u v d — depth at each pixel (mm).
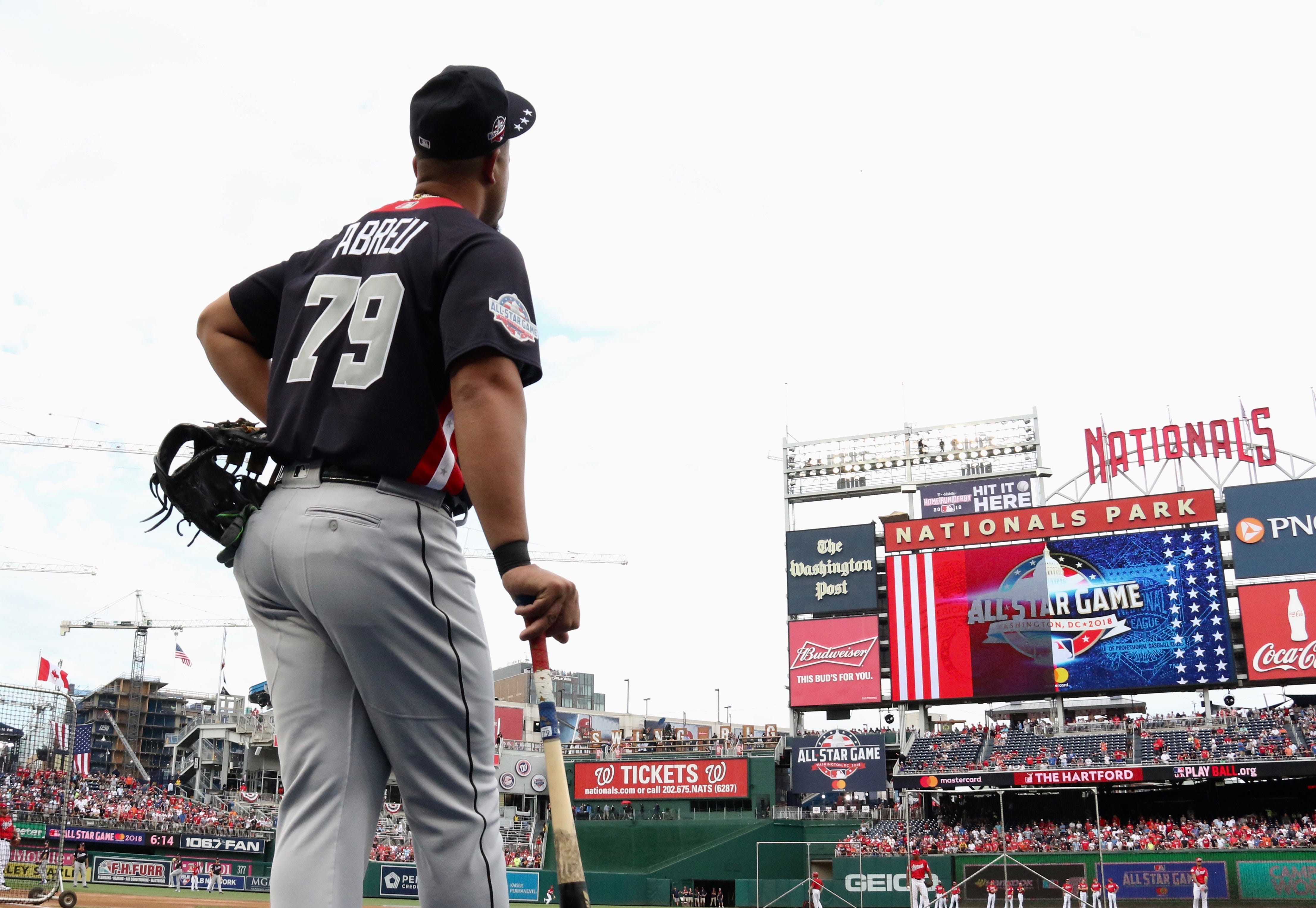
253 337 3137
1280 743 47219
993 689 50219
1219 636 47312
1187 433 50875
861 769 51656
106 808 51750
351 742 2535
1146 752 49125
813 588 54781
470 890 2562
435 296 2650
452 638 2570
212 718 85812
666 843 53594
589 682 122500
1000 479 55531
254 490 2730
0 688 18250
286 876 2426
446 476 2646
